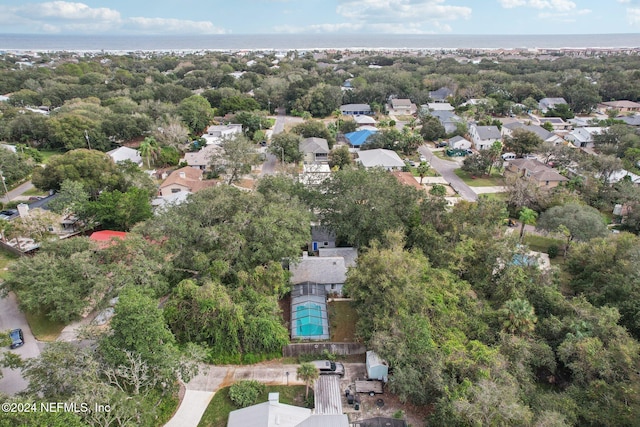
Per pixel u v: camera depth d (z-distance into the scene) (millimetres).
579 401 32844
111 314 40875
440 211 57375
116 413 25781
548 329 40438
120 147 94688
